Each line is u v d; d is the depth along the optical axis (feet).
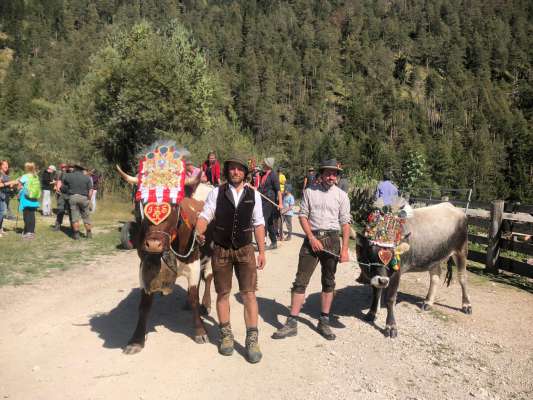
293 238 46.47
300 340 18.98
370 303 24.91
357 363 17.16
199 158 90.22
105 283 26.43
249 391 14.58
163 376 15.21
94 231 45.75
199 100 92.53
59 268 29.14
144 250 15.28
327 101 598.75
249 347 16.74
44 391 14.01
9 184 39.11
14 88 328.70
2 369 15.33
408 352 18.52
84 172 41.11
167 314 21.24
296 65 622.95
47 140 104.32
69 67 490.08
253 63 545.44
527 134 387.14
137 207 16.67
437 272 24.62
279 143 429.79
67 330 18.81
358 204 62.03
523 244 31.86
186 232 16.93
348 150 363.35
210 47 611.88
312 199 19.27
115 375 15.12
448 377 16.52
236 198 16.53
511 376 17.01
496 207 33.71
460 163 429.79
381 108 604.49
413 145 453.99
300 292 19.40
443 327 21.83
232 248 16.75
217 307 17.33
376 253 19.48
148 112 83.05
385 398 14.69
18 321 19.60
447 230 23.29
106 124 86.74
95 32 599.57
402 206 20.84
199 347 17.65
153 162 16.84
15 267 28.53
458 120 592.60
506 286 30.40
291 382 15.33
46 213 59.21
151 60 84.69
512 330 21.98
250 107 474.90
